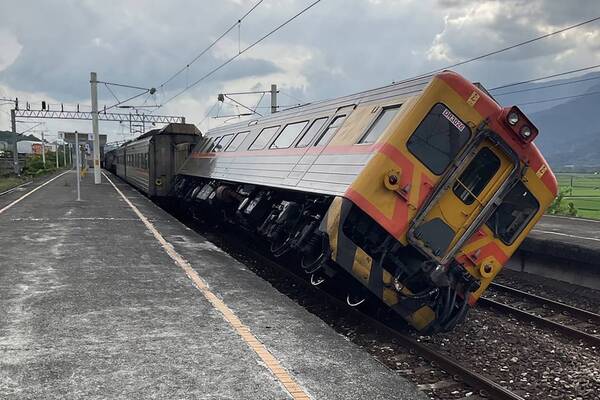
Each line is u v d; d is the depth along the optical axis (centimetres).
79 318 588
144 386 426
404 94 745
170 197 2294
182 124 2339
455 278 697
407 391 442
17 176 4506
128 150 3291
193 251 1008
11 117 4644
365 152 714
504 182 692
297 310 652
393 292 691
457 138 688
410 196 671
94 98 3278
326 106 1028
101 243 1059
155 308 634
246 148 1395
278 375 457
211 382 438
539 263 1223
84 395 407
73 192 2506
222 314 621
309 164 902
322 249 745
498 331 798
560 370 648
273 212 1021
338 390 435
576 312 929
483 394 548
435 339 744
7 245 1016
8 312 602
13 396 402
